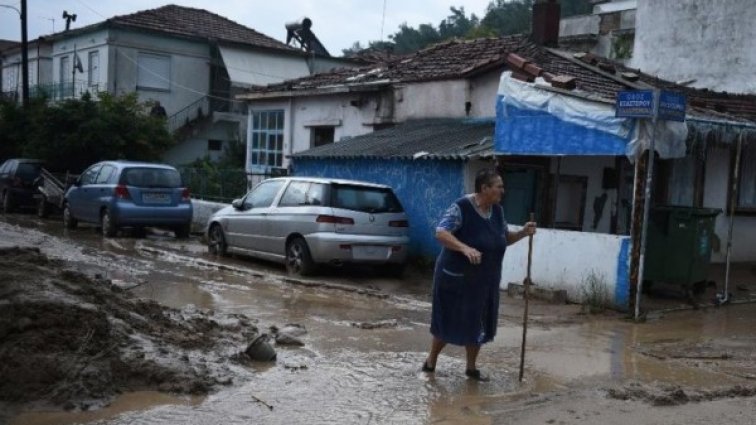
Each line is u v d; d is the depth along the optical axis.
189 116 33.31
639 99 9.48
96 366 5.92
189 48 33.31
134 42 32.06
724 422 5.52
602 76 14.42
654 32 19.72
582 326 9.17
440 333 6.59
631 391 6.27
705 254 11.01
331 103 19.75
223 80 34.06
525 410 5.77
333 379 6.49
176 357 6.50
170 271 12.40
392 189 13.58
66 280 7.53
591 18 30.50
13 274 7.03
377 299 10.66
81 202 17.88
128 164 17.19
